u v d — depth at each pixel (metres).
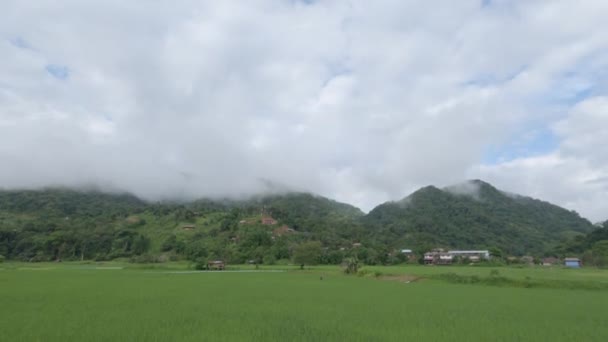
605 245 150.25
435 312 33.12
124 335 22.59
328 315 30.67
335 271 109.31
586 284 61.12
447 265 136.75
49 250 160.00
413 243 195.50
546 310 35.19
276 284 62.16
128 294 44.28
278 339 22.11
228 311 32.06
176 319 27.86
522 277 70.00
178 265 129.25
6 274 80.12
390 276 82.69
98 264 139.88
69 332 23.20
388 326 26.55
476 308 36.03
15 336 22.23
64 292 46.00
